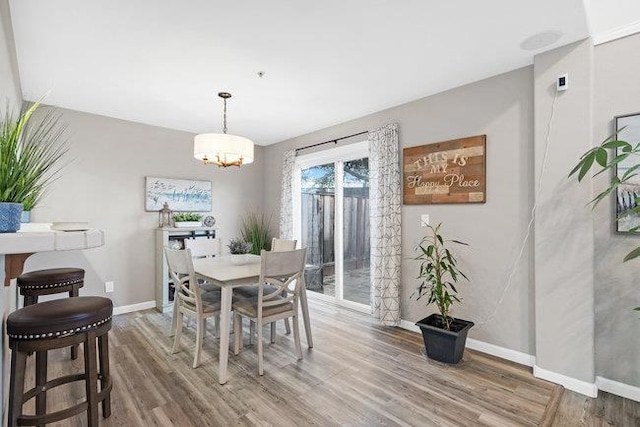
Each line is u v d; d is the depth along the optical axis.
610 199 2.17
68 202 3.48
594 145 2.21
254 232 4.93
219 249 3.81
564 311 2.21
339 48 2.25
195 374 2.36
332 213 4.35
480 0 1.74
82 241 1.06
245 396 2.08
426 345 2.62
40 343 1.30
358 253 4.01
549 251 2.29
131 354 2.68
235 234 4.93
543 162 2.32
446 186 2.96
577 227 2.17
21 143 1.53
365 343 2.93
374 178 3.52
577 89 2.18
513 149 2.57
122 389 2.14
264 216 5.29
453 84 2.86
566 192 2.22
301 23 1.96
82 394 2.08
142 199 3.99
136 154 3.95
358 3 1.77
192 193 4.43
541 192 2.32
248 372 2.39
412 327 3.24
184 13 1.85
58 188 3.42
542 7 1.81
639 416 1.90
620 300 2.14
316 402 2.02
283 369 2.44
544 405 1.98
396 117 3.41
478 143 2.75
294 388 2.18
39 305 1.46
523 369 2.44
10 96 2.09
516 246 2.55
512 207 2.57
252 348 2.83
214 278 2.40
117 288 3.79
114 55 2.33
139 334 3.14
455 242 2.85
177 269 2.60
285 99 3.21
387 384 2.23
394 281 3.27
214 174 4.70
